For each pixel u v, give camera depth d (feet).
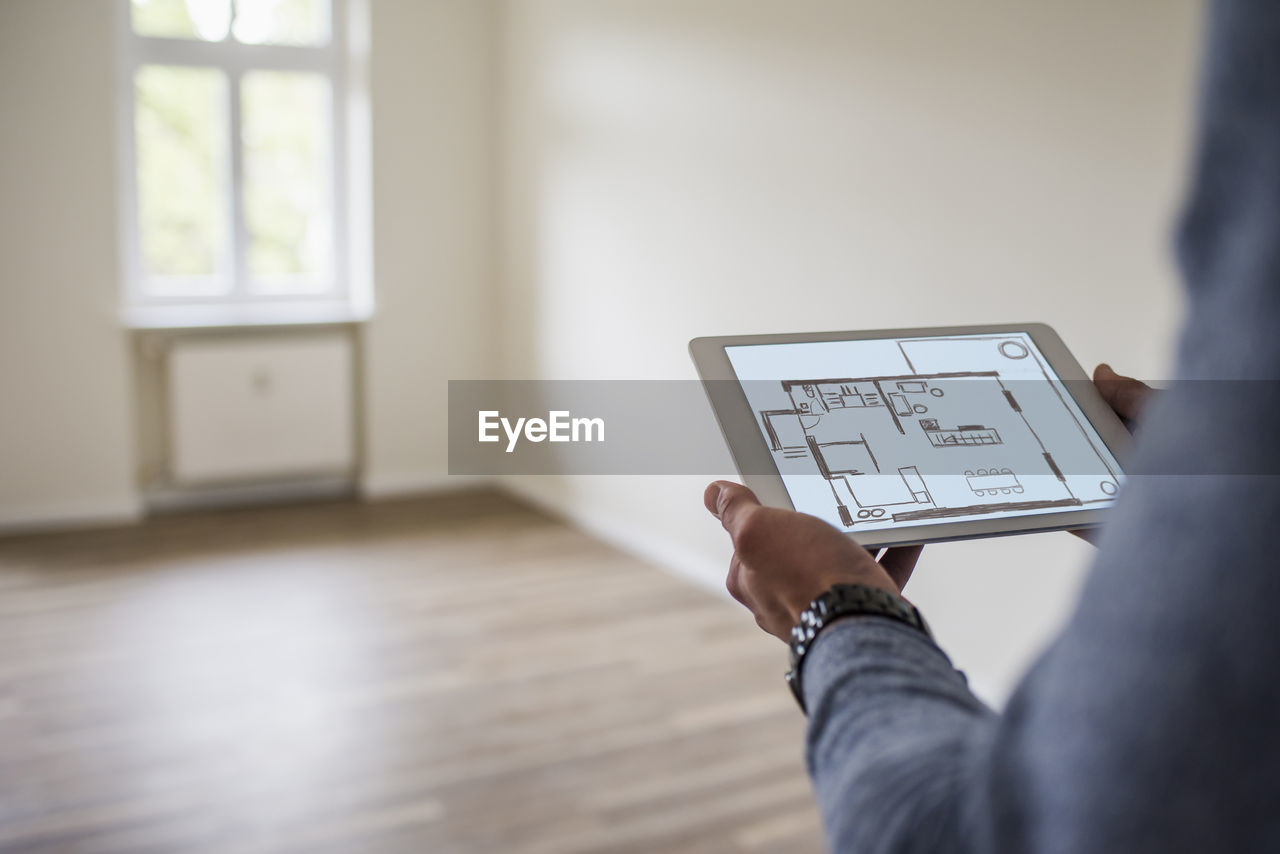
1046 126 9.55
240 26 17.11
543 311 17.48
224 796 8.87
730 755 9.75
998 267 10.15
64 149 15.65
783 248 12.77
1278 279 0.90
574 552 15.60
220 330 17.08
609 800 8.96
